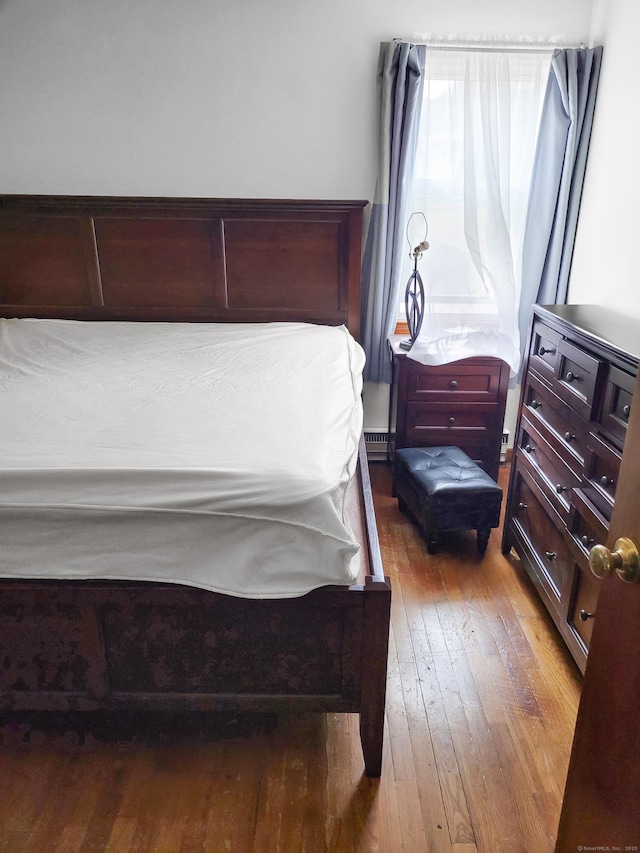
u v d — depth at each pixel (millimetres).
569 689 1948
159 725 1803
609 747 1022
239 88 3002
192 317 3203
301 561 1448
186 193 3160
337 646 1528
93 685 1572
